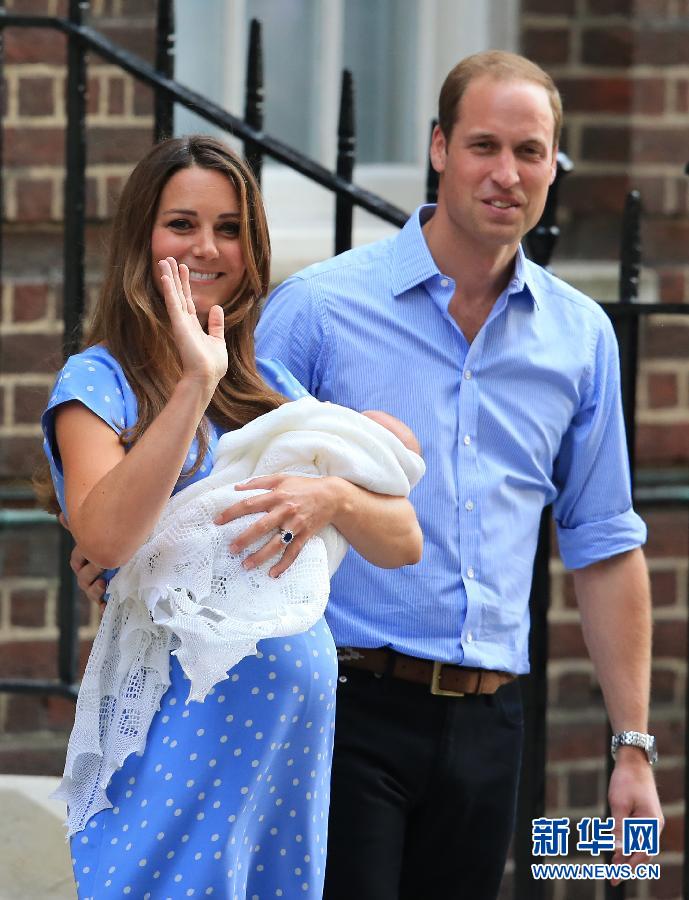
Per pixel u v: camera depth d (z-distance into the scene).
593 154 18.42
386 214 13.11
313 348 11.16
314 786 9.31
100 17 16.80
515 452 11.30
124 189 9.53
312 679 9.09
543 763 13.31
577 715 17.86
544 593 13.26
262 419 9.33
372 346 11.13
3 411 16.61
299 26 18.88
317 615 8.86
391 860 10.84
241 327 9.74
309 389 11.22
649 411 18.20
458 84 11.01
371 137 19.22
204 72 18.73
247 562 8.88
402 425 10.23
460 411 11.14
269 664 8.98
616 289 18.50
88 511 8.48
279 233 17.97
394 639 10.81
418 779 10.93
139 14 16.89
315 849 9.38
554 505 12.15
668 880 18.00
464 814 11.07
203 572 8.79
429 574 10.91
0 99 14.46
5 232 16.75
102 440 8.90
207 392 8.55
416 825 11.18
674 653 18.06
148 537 8.88
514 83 10.86
